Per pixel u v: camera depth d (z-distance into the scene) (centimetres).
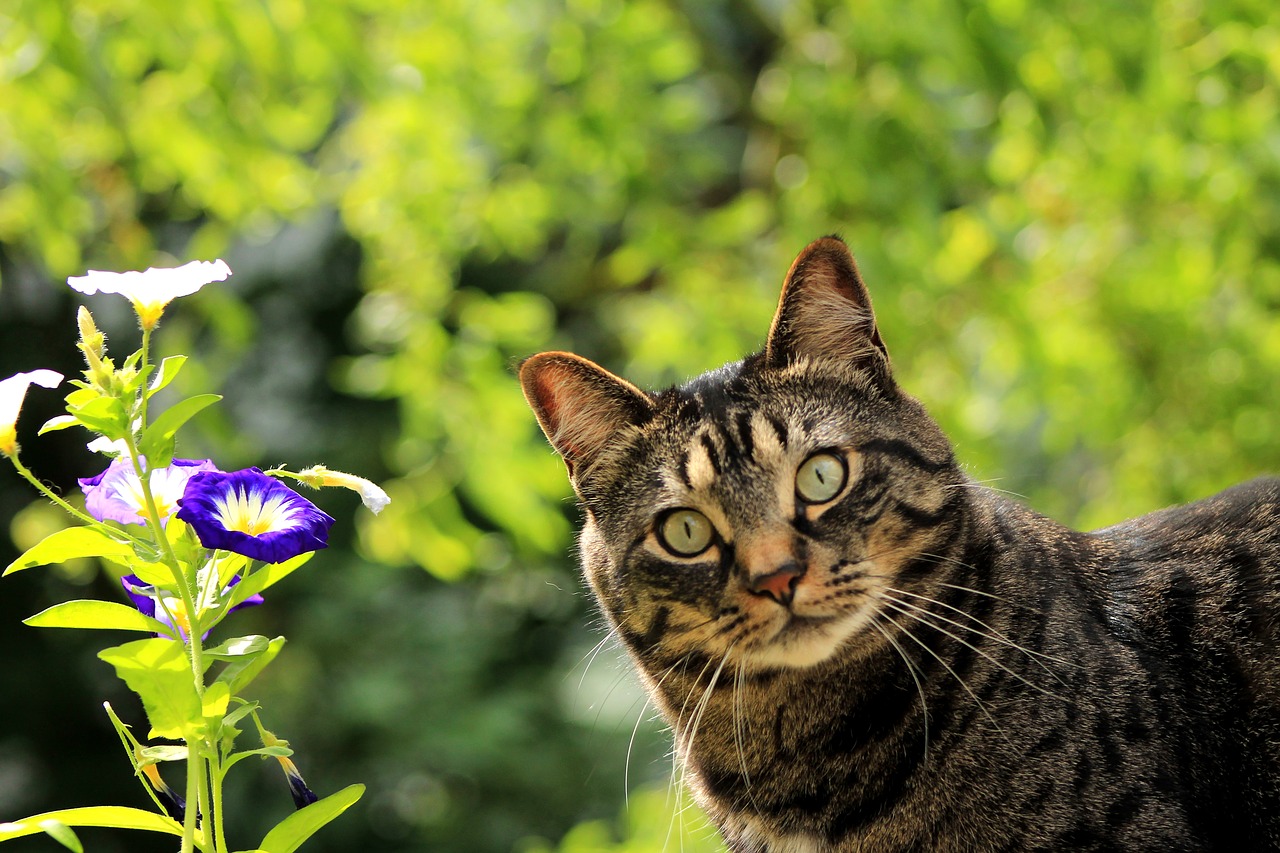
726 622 246
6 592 760
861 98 489
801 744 249
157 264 532
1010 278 520
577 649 847
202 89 462
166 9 433
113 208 510
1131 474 551
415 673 796
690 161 575
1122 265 506
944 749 235
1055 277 514
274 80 472
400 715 775
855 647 244
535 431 657
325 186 554
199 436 617
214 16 436
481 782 795
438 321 546
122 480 180
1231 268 498
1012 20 446
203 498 170
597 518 270
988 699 233
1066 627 235
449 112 514
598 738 789
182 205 600
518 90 523
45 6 418
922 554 247
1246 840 229
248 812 736
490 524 791
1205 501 270
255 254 824
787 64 525
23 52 423
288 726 760
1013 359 524
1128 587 246
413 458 539
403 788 822
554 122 531
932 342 537
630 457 264
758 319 521
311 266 830
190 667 162
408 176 523
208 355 729
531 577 877
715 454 251
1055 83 465
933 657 240
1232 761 231
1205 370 526
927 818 236
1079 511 579
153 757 164
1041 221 504
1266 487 264
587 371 266
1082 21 438
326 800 167
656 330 534
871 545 244
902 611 244
